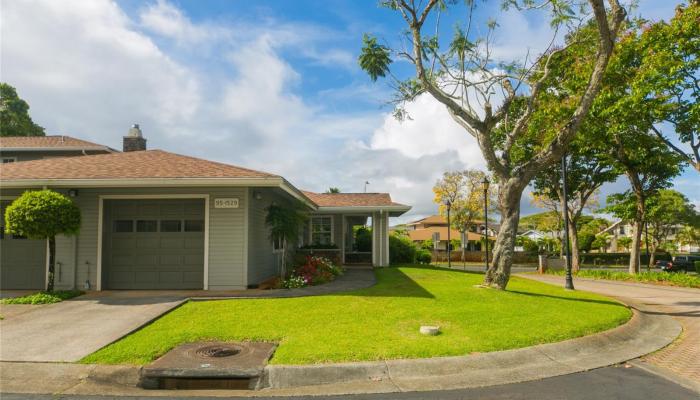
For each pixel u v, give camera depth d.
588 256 45.88
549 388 5.68
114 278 12.51
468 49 13.48
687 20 15.52
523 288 13.89
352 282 14.09
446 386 5.74
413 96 14.09
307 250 20.45
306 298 10.60
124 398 5.36
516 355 6.83
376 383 5.87
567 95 20.14
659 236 45.22
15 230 10.61
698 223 40.09
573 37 13.27
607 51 11.14
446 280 14.92
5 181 11.72
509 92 13.06
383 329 7.99
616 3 10.99
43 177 11.91
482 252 46.09
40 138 25.22
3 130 36.94
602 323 8.87
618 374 6.33
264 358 6.49
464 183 45.12
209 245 12.27
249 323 8.38
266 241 14.80
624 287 18.48
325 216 23.41
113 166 13.05
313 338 7.39
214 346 7.12
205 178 11.67
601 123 20.03
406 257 26.14
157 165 13.17
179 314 9.12
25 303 10.17
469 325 8.28
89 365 6.24
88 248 12.30
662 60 16.11
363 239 26.94
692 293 16.28
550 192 29.41
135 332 7.86
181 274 12.46
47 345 7.07
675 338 8.75
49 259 11.41
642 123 18.69
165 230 12.60
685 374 6.35
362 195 24.30
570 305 10.57
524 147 25.11
